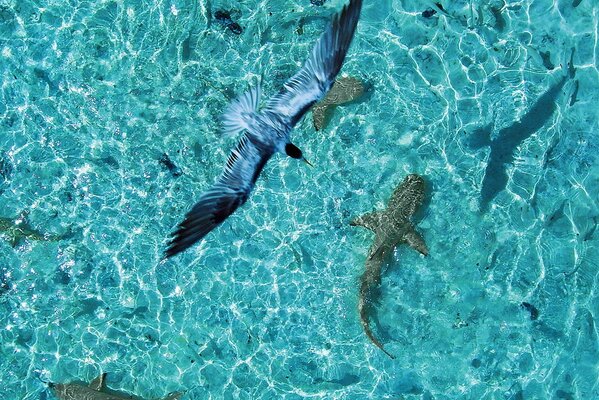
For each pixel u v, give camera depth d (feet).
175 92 16.88
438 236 16.39
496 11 17.12
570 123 16.89
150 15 17.02
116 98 16.90
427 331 16.28
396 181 16.51
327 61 10.27
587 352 16.21
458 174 16.58
